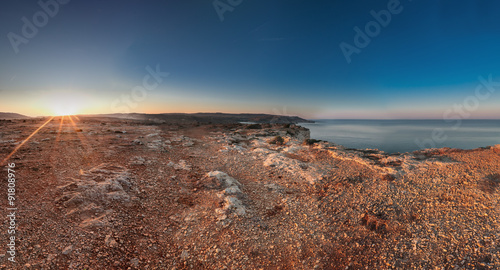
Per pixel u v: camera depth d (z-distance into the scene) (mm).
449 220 8102
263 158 18125
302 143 24000
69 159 13828
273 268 6789
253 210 9922
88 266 6020
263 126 43688
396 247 7277
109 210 8711
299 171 14672
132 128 35156
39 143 17828
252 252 7375
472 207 8586
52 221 7469
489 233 7035
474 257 6289
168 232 8102
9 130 25562
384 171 13602
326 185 12508
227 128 39969
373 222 8695
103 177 11227
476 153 14188
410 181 11797
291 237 8172
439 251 6770
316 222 9109
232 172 14781
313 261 7066
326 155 18469
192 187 11859
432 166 13234
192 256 7082
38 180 10250
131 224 8188
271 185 12641
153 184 11688
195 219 8938
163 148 19562
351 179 12945
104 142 20047
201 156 18156
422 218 8570
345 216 9375
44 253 6082
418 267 6352
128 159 15094
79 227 7457
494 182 10125
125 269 6219
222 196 10625
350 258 7090
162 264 6656
